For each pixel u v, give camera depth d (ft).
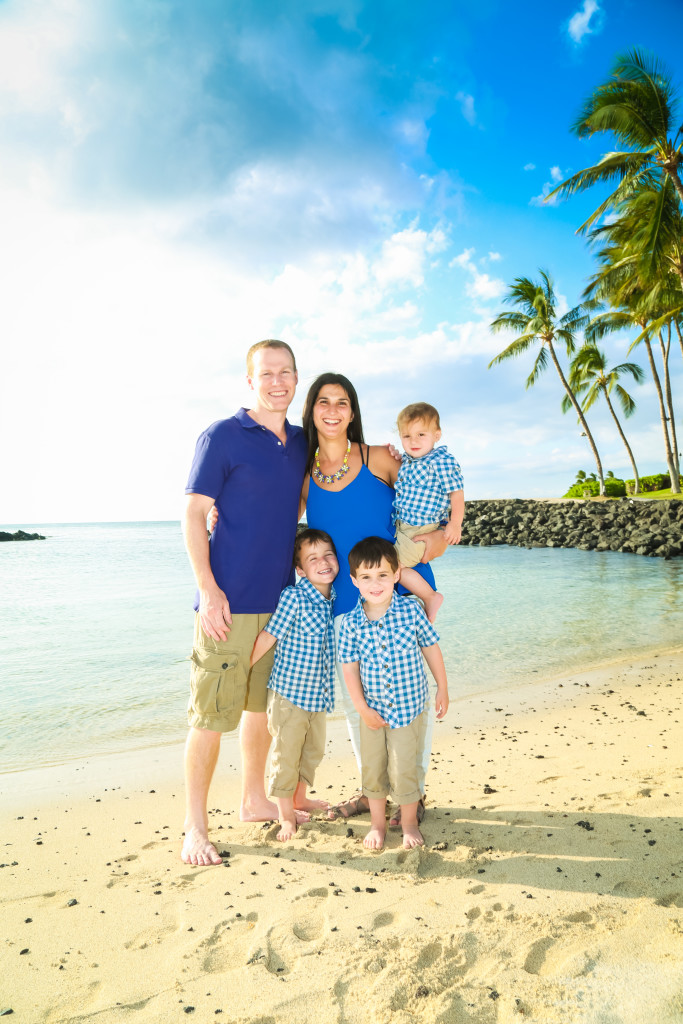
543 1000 6.41
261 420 11.42
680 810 10.89
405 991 6.62
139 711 20.67
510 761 14.60
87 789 13.91
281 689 11.10
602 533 92.17
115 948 7.72
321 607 11.29
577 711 18.89
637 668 24.14
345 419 11.07
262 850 10.45
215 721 10.88
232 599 11.03
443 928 7.81
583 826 10.48
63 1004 6.68
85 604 46.91
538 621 34.83
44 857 10.41
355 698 10.39
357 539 11.25
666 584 49.03
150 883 9.37
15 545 155.84
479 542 107.96
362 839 10.72
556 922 7.79
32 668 26.76
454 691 22.04
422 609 10.96
